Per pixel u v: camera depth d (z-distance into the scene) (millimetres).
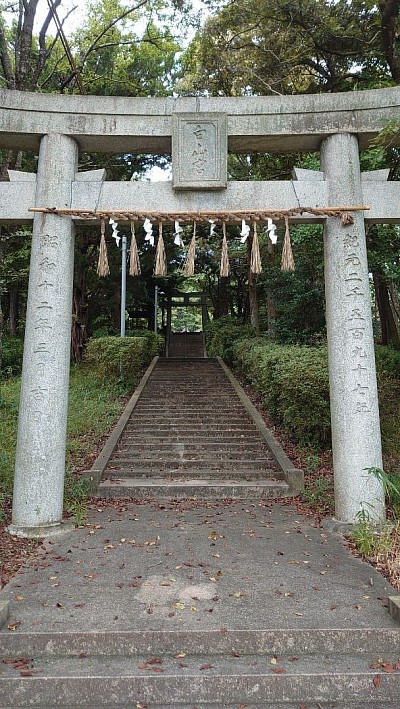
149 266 23078
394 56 10703
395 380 12633
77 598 4367
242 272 28219
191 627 3857
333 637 3811
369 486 6055
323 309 15695
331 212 6348
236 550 5578
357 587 4633
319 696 3404
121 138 6551
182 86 15492
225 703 3379
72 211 6281
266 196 6496
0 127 6297
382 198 6531
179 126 6441
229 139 6641
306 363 9383
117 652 3752
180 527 6441
